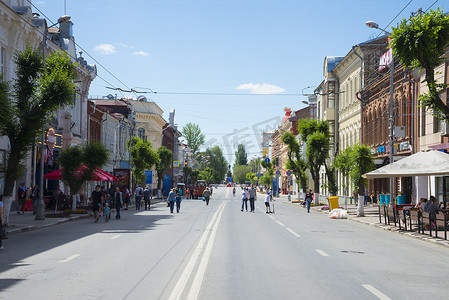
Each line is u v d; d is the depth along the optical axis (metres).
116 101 71.75
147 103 87.38
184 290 8.45
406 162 21.52
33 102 23.31
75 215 30.38
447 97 28.27
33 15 37.25
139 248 14.55
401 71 37.22
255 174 167.38
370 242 17.25
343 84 59.38
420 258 13.24
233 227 22.97
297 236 18.92
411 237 19.66
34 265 11.26
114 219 29.31
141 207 47.16
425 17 17.92
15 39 31.86
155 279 9.49
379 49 49.41
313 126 51.41
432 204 21.09
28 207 32.78
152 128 87.38
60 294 8.09
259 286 8.91
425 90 32.47
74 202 32.84
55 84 22.81
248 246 15.24
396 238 19.06
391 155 28.98
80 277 9.70
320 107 71.00
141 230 21.22
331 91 62.91
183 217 31.11
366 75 49.44
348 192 54.97
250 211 39.47
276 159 98.88
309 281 9.48
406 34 17.92
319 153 49.50
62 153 32.88
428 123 31.92
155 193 87.56
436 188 30.88
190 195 79.38
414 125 34.53
